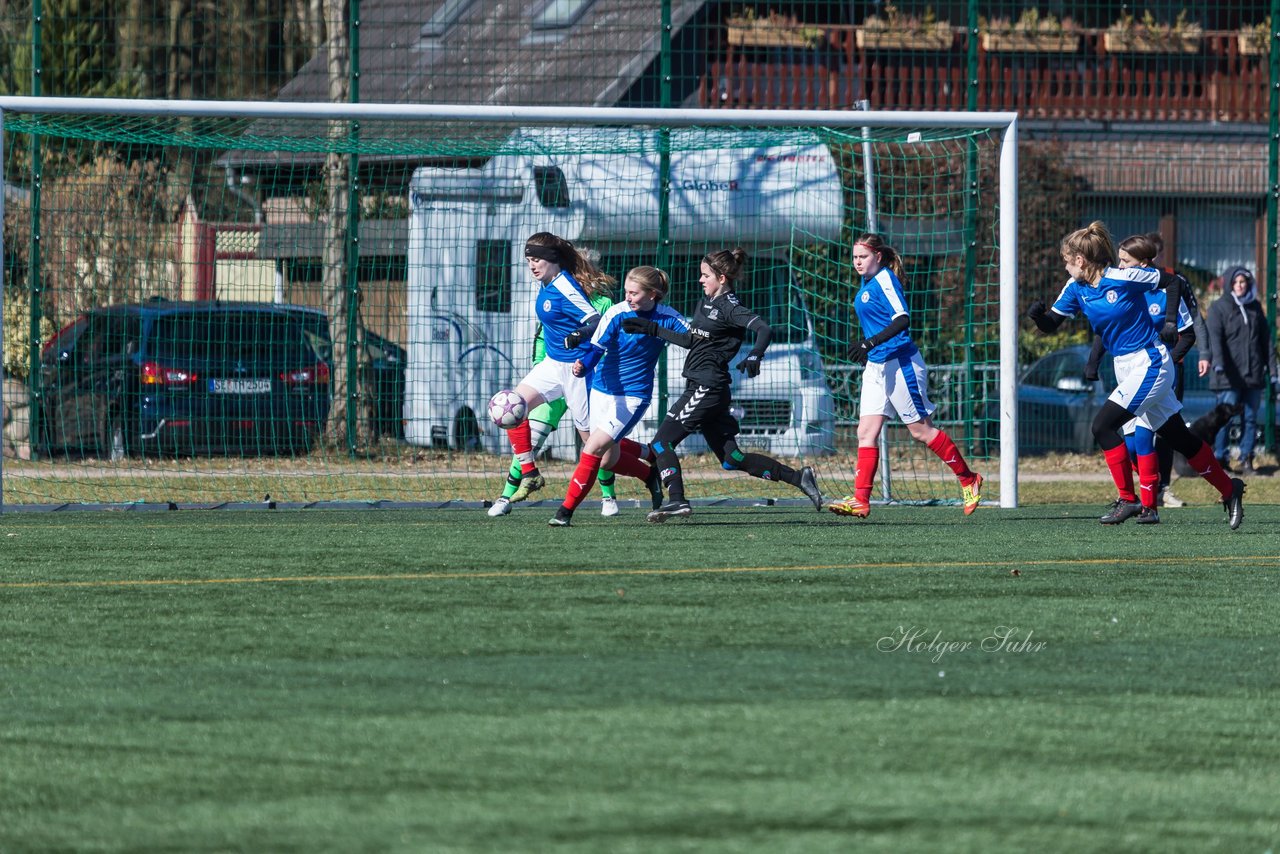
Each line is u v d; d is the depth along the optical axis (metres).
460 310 55.62
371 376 54.47
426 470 52.09
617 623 21.22
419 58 64.00
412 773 13.48
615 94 64.44
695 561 28.27
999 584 25.44
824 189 56.91
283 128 50.56
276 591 24.17
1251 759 14.23
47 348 52.19
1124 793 13.06
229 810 12.40
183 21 66.25
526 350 56.06
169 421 51.53
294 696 16.55
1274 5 59.88
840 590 24.58
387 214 55.59
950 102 74.50
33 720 15.45
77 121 47.09
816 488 36.16
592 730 15.05
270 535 33.16
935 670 18.11
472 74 62.03
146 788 13.03
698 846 11.52
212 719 15.48
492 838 11.69
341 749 14.31
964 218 56.00
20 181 55.31
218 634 20.25
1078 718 15.75
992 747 14.52
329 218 55.41
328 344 54.19
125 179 55.56
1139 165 65.88
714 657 18.78
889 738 14.81
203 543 31.38
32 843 11.58
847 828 11.98
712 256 35.28
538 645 19.52
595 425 35.19
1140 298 33.28
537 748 14.34
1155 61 75.38
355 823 12.05
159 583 25.09
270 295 55.66
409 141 50.62
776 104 70.31
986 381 54.41
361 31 67.06
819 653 19.09
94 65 66.81
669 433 35.56
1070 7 77.88
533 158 56.22
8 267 54.78
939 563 28.22
